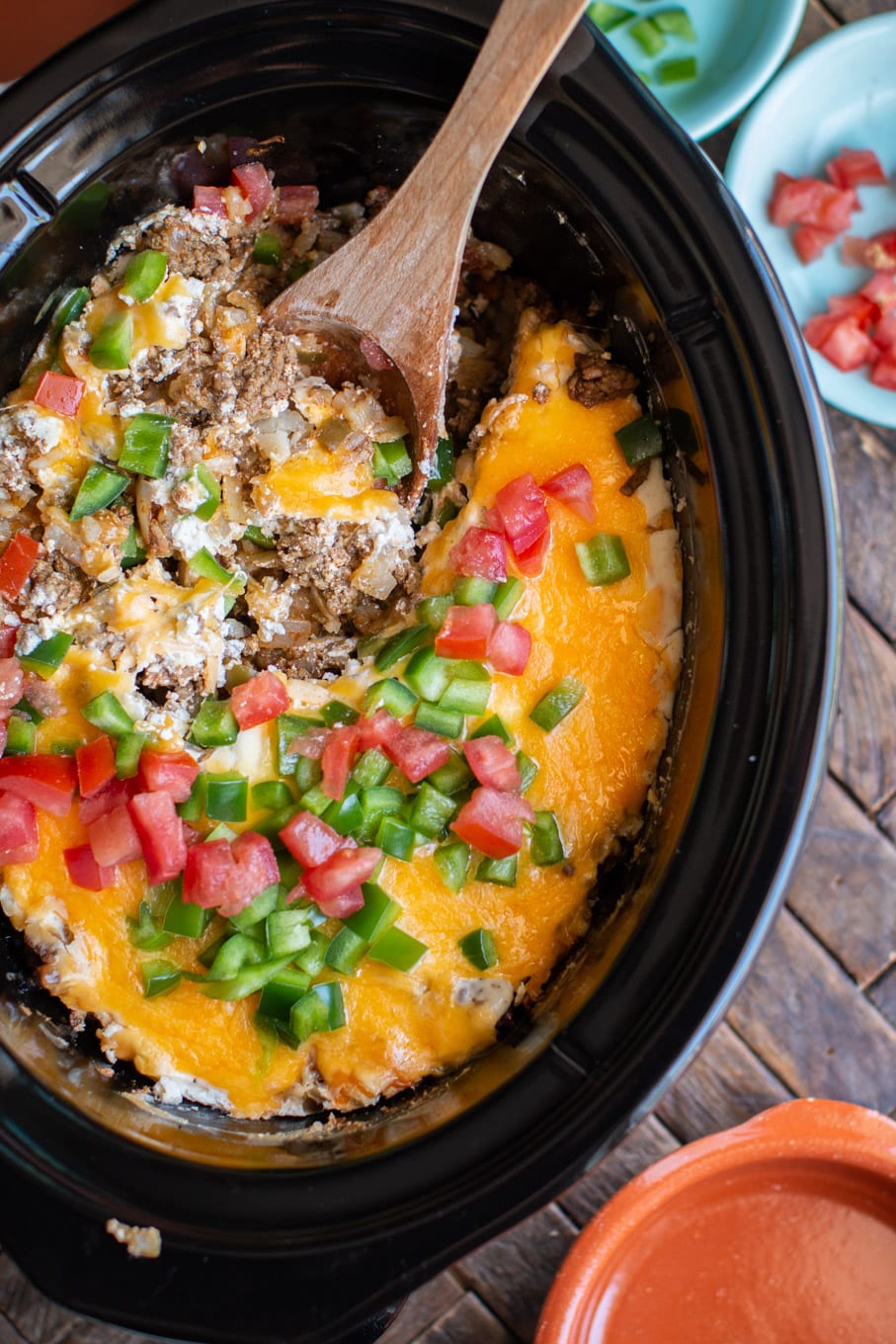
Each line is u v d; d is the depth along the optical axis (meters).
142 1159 0.55
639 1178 0.60
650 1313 0.63
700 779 0.54
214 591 0.58
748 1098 0.65
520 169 0.56
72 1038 0.58
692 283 0.54
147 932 0.57
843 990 0.65
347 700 0.57
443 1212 0.53
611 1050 0.53
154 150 0.56
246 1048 0.57
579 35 0.53
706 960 0.53
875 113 0.67
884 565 0.66
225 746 0.57
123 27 0.54
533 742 0.57
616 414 0.58
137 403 0.58
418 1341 0.64
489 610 0.57
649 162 0.53
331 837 0.56
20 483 0.57
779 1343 0.63
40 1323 0.64
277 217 0.60
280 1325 0.53
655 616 0.58
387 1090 0.57
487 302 0.61
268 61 0.55
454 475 0.59
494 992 0.57
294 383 0.58
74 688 0.57
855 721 0.66
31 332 0.58
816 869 0.65
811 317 0.67
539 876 0.57
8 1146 0.55
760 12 0.66
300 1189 0.54
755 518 0.54
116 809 0.57
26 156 0.55
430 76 0.55
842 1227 0.63
